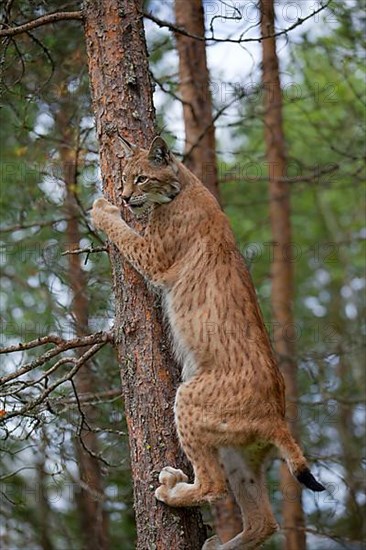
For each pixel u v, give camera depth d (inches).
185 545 292.7
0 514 579.8
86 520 612.1
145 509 295.1
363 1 492.7
